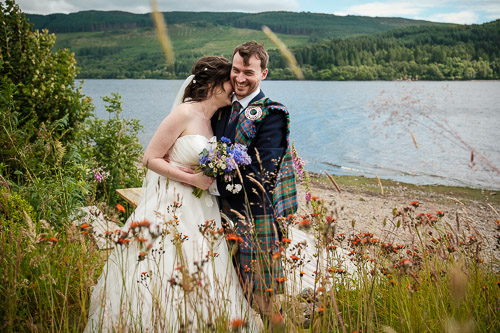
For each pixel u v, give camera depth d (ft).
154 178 9.41
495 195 34.55
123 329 6.07
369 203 30.60
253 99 8.89
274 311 6.99
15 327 6.69
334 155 54.85
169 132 8.87
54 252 7.73
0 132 14.19
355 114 102.73
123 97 166.20
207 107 9.23
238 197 8.66
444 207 29.94
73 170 15.23
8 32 16.57
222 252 8.60
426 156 53.26
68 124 17.51
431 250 8.79
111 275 7.93
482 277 7.85
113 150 20.33
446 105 117.08
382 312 7.93
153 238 6.05
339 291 8.57
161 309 6.55
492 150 55.52
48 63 17.37
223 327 5.74
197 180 8.61
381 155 54.60
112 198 18.67
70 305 7.57
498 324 6.47
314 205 7.87
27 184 13.20
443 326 6.17
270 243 8.48
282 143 8.82
